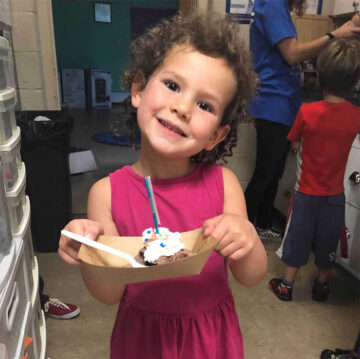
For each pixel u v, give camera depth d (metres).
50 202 2.19
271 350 1.54
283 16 1.94
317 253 1.79
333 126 1.60
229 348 0.84
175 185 0.81
